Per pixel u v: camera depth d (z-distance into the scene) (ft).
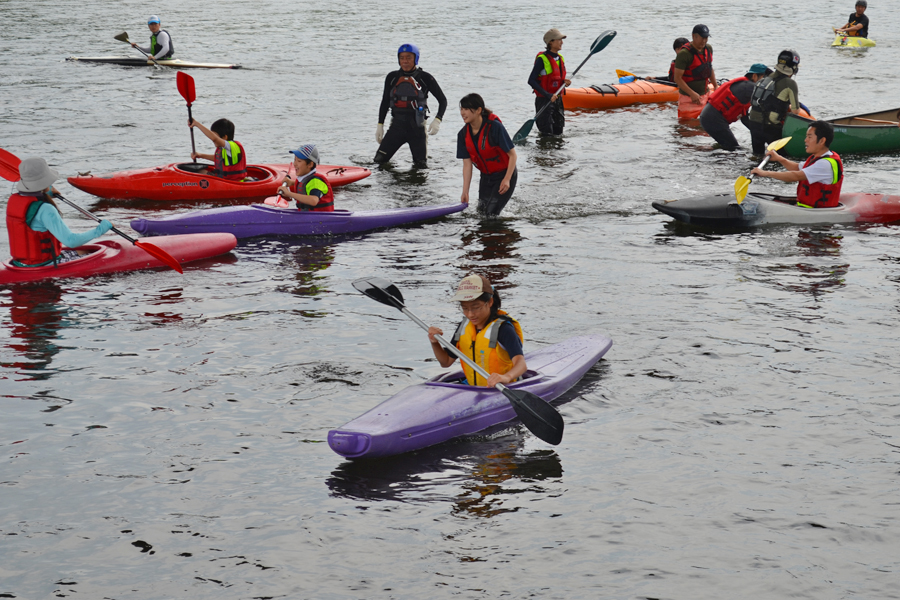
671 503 18.81
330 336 28.45
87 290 32.65
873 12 150.82
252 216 39.86
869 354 26.53
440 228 41.60
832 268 34.94
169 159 54.70
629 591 15.96
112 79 84.48
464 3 165.48
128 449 21.31
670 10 153.38
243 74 88.02
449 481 19.88
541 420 20.76
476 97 41.32
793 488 19.34
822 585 16.03
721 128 58.18
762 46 108.78
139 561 17.02
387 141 54.49
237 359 26.63
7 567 16.84
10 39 111.45
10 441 21.61
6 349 27.25
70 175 50.55
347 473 20.22
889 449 20.98
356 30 123.85
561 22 133.49
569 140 61.41
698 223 41.32
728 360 26.25
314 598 15.89
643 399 23.84
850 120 60.08
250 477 20.07
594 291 32.55
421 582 16.29
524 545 17.38
